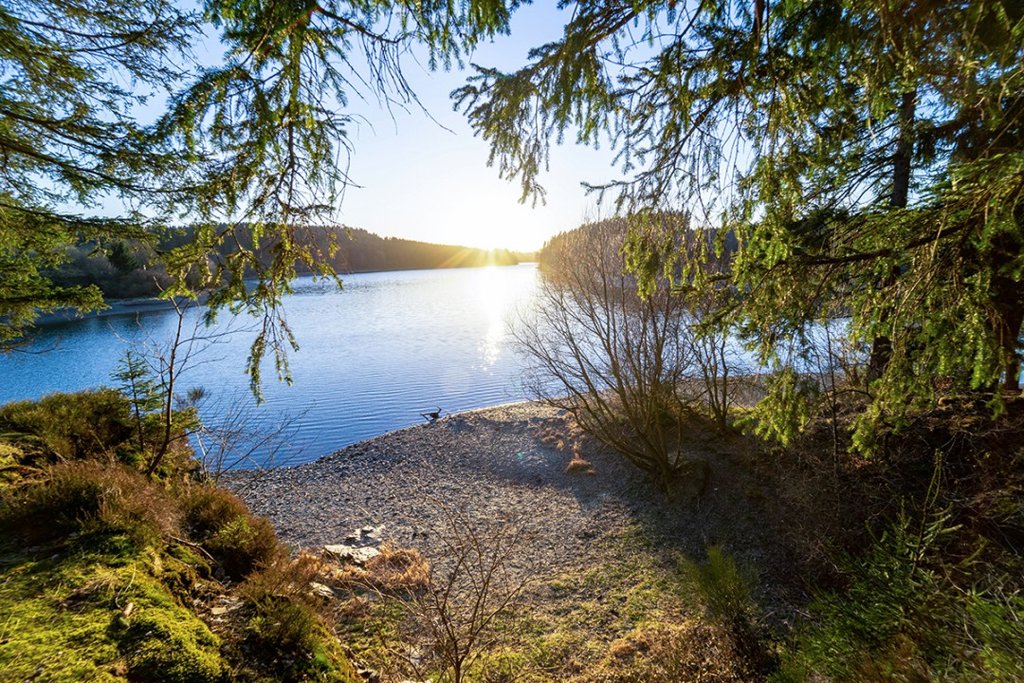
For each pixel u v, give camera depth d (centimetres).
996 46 189
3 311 544
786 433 356
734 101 222
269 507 1118
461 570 768
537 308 1193
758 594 611
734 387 1148
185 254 199
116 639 278
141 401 608
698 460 1024
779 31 194
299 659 334
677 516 904
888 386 307
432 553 847
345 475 1335
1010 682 225
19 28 380
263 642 335
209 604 367
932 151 358
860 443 339
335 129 201
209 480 626
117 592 311
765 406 367
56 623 280
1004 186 211
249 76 167
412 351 3134
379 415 1903
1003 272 250
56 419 546
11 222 472
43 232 480
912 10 184
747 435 1038
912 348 302
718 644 508
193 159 175
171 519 438
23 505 371
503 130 274
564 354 1184
